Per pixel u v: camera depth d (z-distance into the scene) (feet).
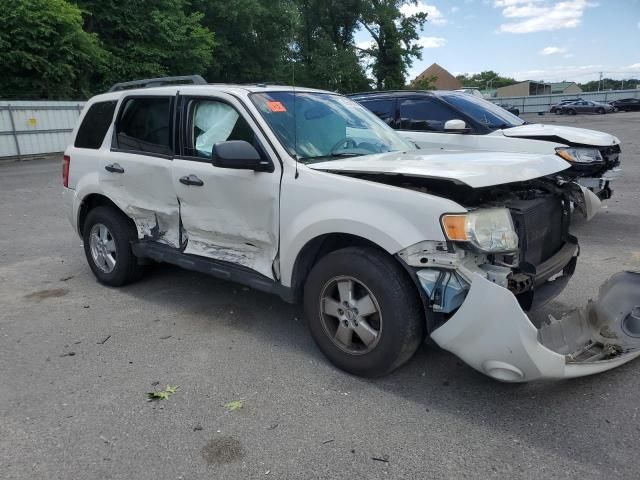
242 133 13.16
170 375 11.82
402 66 156.35
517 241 10.57
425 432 9.62
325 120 13.98
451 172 10.30
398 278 10.54
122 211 16.66
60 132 68.39
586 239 22.36
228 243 13.87
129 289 17.48
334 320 11.91
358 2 139.13
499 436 9.45
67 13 74.54
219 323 14.66
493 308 9.35
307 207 11.68
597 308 12.21
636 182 36.22
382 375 11.27
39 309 15.87
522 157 12.09
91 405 10.66
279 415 10.23
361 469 8.70
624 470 8.52
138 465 8.89
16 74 73.46
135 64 88.12
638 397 10.52
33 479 8.58
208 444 9.40
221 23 110.93
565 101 175.32
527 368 9.43
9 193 38.58
